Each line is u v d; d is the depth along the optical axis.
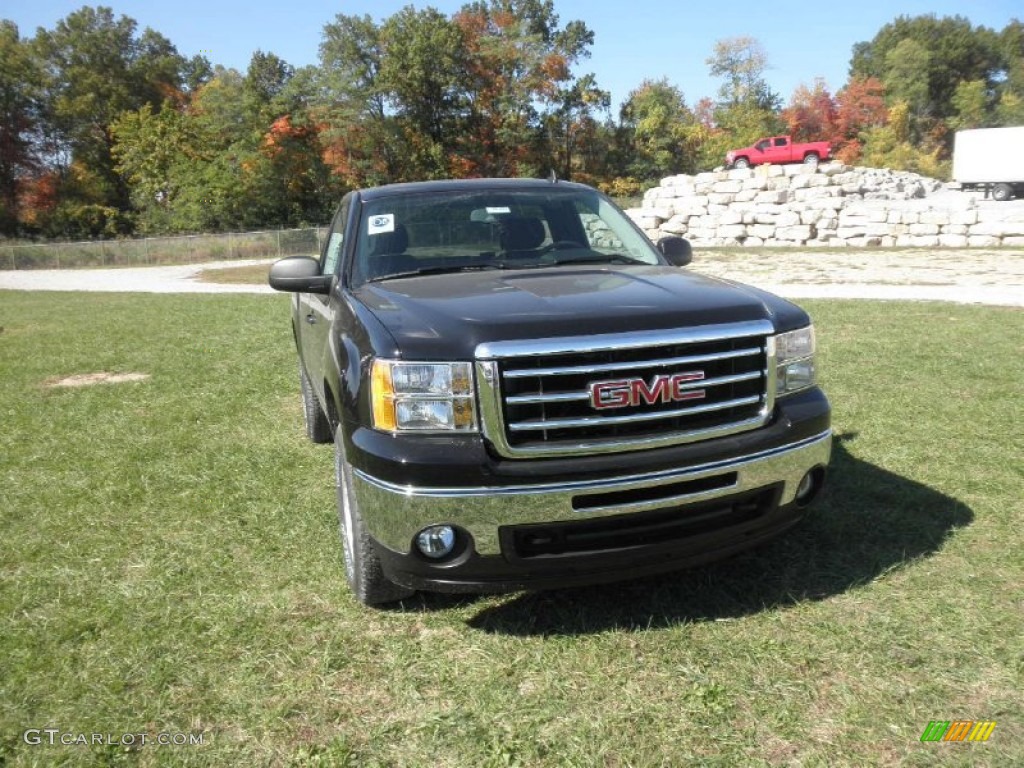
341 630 3.46
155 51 80.31
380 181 57.28
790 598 3.55
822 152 39.62
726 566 3.88
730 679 3.00
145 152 61.81
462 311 3.26
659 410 3.10
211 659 3.26
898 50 87.50
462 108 59.06
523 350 2.97
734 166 41.66
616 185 60.91
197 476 5.53
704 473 3.12
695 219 28.53
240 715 2.91
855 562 3.86
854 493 4.71
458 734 2.77
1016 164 34.00
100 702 3.00
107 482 5.48
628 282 3.69
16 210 67.62
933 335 9.56
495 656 3.22
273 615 3.60
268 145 56.22
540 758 2.64
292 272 4.50
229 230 56.97
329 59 57.50
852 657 3.10
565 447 3.01
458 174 57.66
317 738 2.78
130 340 12.16
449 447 3.01
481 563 3.05
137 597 3.80
